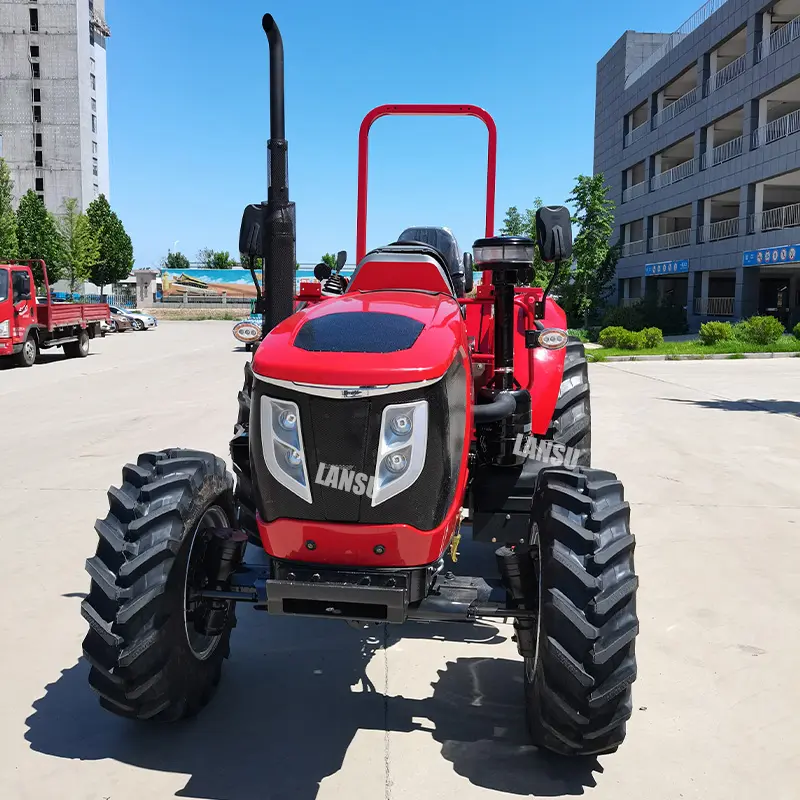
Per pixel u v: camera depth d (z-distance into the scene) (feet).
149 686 9.06
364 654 12.26
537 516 9.56
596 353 67.72
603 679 8.46
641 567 15.57
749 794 8.85
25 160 235.61
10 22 228.84
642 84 122.83
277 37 10.97
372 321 9.30
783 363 60.13
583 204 113.91
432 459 8.54
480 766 9.30
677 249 111.14
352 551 8.67
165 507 9.32
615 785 8.98
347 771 9.16
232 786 8.86
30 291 55.98
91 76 243.40
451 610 9.11
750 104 90.63
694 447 26.73
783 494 20.84
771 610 13.60
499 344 11.05
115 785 8.84
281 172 11.26
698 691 11.00
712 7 100.27
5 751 9.45
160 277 228.63
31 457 24.71
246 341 11.65
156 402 37.11
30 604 13.53
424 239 18.13
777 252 82.64
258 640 12.75
